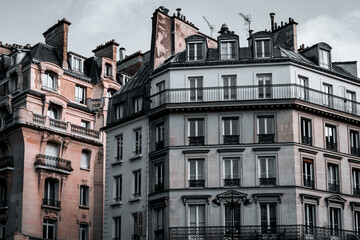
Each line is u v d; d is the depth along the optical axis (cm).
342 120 4350
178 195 4053
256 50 4306
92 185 5341
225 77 4244
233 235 3834
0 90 5484
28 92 5047
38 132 4981
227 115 4138
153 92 4406
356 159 4356
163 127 4269
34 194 4866
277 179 3997
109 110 4762
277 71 4203
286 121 4081
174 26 4831
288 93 4134
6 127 4981
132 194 4391
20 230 4725
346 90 4497
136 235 4238
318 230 3988
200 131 4156
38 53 5378
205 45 4378
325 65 4541
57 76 5353
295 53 4616
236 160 4081
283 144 4047
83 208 5219
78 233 5138
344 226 4144
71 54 5622
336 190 4194
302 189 4003
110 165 4622
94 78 5709
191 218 4025
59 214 5016
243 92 4162
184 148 4125
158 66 4616
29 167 4878
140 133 4456
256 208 3962
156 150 4272
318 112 4209
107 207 4550
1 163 5000
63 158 5144
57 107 5256
